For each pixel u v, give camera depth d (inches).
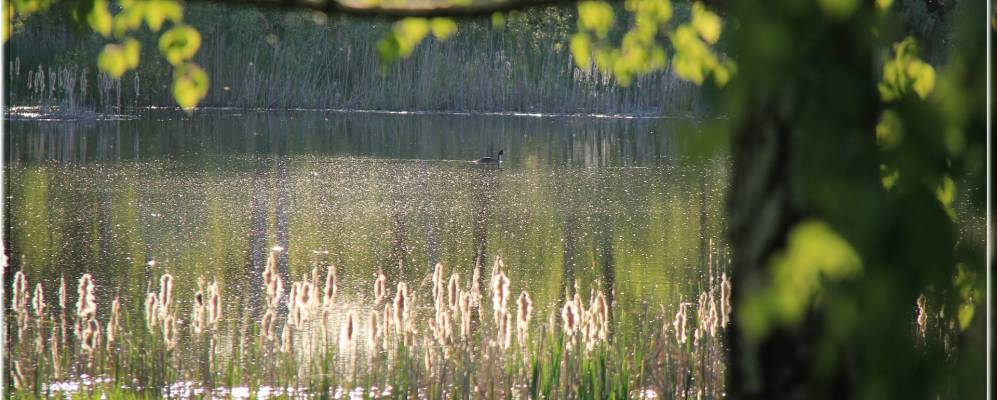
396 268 768.9
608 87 2207.2
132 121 1966.0
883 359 99.7
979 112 114.2
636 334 527.5
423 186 1232.2
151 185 1193.4
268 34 2258.9
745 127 102.4
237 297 661.9
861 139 97.3
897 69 174.7
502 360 441.7
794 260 90.0
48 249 810.2
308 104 2262.6
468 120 2094.0
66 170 1299.2
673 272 736.3
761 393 115.0
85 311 471.5
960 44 116.7
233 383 449.4
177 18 234.1
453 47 2252.7
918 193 106.1
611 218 999.0
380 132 1868.8
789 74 96.5
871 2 99.3
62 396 423.5
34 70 2101.4
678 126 104.7
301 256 813.9
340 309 623.5
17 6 249.1
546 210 1050.1
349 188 1205.7
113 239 863.1
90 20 235.6
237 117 2090.3
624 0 303.3
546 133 1872.5
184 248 835.4
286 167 1392.7
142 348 495.8
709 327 443.8
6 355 480.4
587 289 677.9
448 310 600.1
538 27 2050.9
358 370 465.1
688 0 311.6
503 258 805.2
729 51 99.3
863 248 94.0
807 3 95.7
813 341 109.0
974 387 107.0
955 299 120.6
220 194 1138.7
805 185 96.6
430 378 434.9
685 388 411.5
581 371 422.6
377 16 219.9
